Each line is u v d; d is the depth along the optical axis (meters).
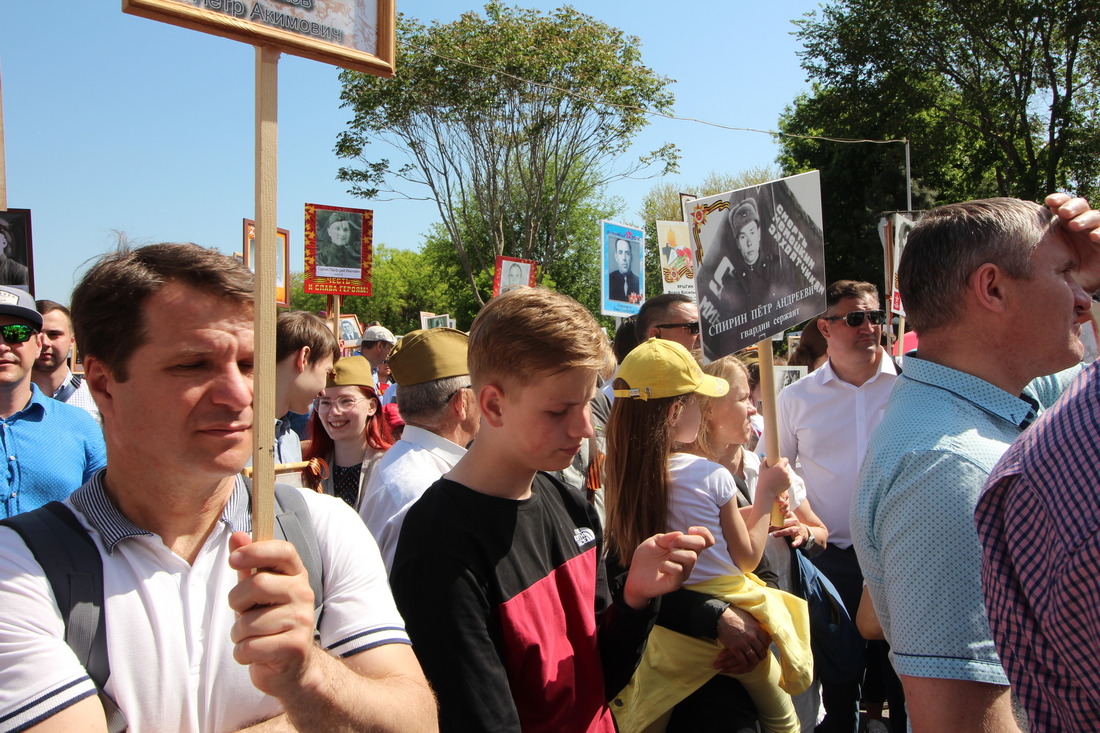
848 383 3.85
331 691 1.17
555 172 28.91
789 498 3.54
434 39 25.64
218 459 1.28
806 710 3.01
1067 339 1.65
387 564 2.23
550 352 1.72
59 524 1.27
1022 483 1.19
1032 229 1.65
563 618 1.83
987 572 1.28
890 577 1.58
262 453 1.14
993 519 1.28
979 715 1.44
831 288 3.91
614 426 2.56
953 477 1.52
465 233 39.69
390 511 2.56
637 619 1.96
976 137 29.19
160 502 1.31
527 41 25.61
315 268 8.08
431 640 1.62
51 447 3.09
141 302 1.25
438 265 47.16
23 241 3.83
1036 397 2.09
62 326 4.16
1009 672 1.26
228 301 1.29
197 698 1.28
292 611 1.11
